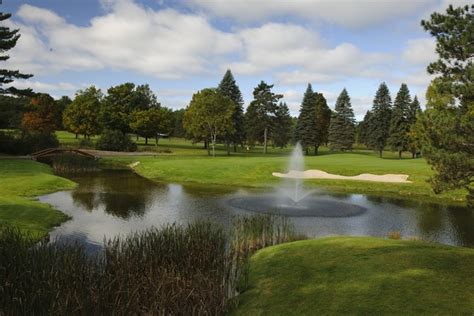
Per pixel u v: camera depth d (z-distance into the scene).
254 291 11.02
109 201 26.80
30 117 79.81
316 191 32.66
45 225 19.42
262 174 39.72
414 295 9.70
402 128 71.31
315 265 12.29
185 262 11.30
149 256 11.22
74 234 18.27
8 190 28.41
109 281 9.48
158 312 8.83
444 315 8.73
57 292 8.77
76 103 81.62
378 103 77.94
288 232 17.06
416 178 35.88
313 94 77.62
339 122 82.44
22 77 49.41
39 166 42.53
